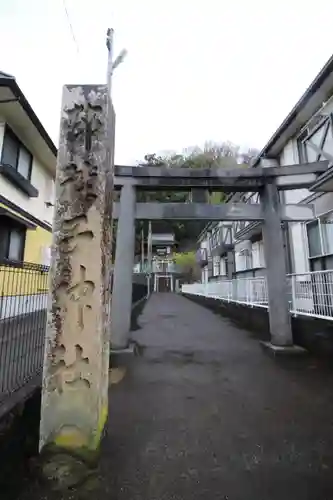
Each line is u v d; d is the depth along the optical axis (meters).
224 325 10.12
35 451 2.60
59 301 2.53
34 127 9.51
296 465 2.39
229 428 3.03
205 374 4.84
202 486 2.14
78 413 2.41
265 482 2.18
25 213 9.70
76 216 2.63
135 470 2.32
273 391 4.06
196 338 7.85
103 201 2.68
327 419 3.20
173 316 12.71
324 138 7.48
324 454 2.54
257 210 6.42
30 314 4.09
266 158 10.95
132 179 6.31
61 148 2.75
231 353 6.17
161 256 37.56
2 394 3.11
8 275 3.82
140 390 4.13
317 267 8.23
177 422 3.16
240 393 4.00
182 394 3.98
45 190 12.41
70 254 2.59
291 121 8.88
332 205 7.46
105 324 2.84
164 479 2.22
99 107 2.82
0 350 3.60
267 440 2.78
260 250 12.82
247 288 10.22
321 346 5.58
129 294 6.25
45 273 4.49
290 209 6.36
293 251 9.56
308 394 3.94
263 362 5.46
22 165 10.21
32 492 2.09
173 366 5.28
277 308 6.17
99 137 2.77
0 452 2.58
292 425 3.08
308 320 6.04
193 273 33.31
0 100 8.20
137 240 33.06
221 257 20.02
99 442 2.54
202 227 28.98
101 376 2.61
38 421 3.25
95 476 2.25
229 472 2.30
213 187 6.44
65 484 2.17
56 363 2.47
